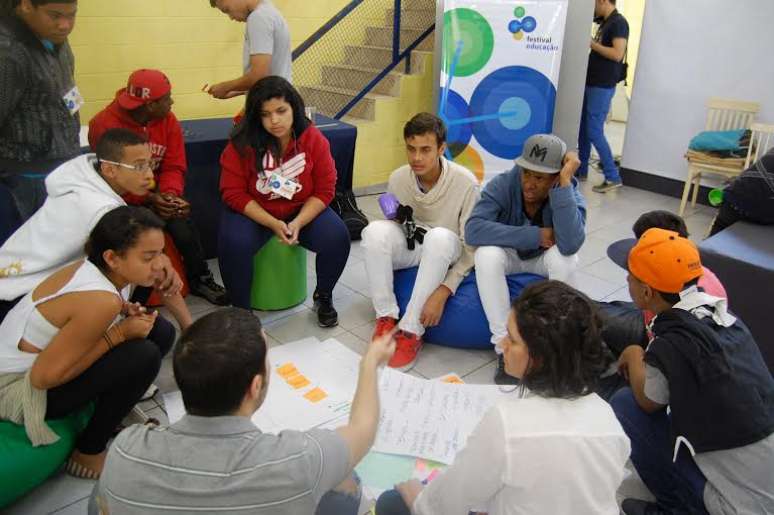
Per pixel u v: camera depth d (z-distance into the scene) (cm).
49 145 220
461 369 235
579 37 386
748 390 137
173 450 92
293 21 449
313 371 223
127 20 370
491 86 396
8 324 158
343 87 484
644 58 454
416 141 229
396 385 212
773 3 387
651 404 154
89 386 163
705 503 146
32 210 224
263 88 237
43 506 165
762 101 407
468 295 239
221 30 406
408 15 496
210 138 311
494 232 229
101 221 157
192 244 281
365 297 293
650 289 149
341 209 360
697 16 420
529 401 105
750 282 244
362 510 158
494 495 105
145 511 89
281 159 253
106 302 152
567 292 105
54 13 201
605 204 445
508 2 379
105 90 375
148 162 199
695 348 137
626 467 183
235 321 100
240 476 90
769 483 137
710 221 413
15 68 200
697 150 409
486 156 412
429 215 255
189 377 94
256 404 101
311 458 96
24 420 157
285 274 271
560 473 98
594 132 467
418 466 175
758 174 274
